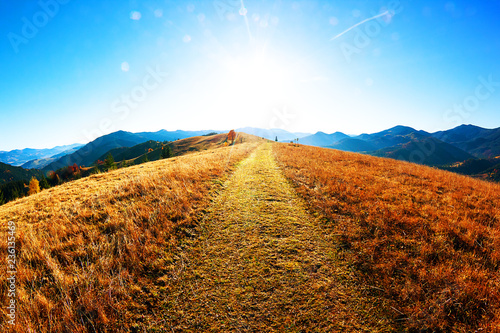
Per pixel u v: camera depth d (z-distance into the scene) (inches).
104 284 147.0
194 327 121.6
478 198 319.0
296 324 121.0
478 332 111.9
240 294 141.1
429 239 194.2
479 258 166.6
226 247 192.1
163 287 148.7
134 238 195.9
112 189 350.0
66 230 219.0
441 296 128.3
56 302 135.3
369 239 196.2
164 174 410.6
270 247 190.1
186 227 225.1
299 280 150.9
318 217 247.9
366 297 136.8
